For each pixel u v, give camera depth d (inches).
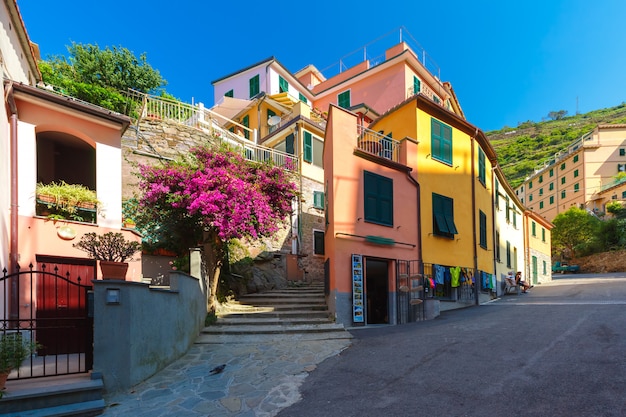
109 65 783.1
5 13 382.3
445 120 588.7
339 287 409.4
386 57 999.0
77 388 198.2
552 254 1747.0
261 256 600.1
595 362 219.1
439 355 261.9
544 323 335.9
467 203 602.2
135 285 237.3
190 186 367.9
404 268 477.1
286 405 199.9
